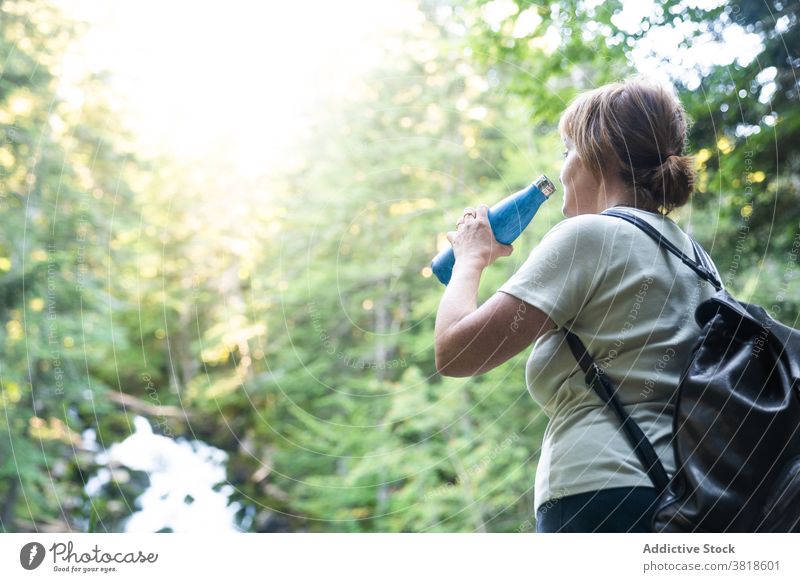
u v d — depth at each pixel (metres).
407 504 4.48
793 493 0.93
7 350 4.65
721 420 0.96
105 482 4.68
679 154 1.19
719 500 0.94
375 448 5.05
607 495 1.00
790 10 2.87
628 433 1.01
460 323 1.05
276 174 6.54
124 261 5.93
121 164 5.69
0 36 4.43
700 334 1.04
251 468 6.20
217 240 6.52
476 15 3.73
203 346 6.47
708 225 3.26
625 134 1.14
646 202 1.15
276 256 6.48
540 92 3.63
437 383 5.32
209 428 6.47
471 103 5.36
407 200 5.96
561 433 1.06
